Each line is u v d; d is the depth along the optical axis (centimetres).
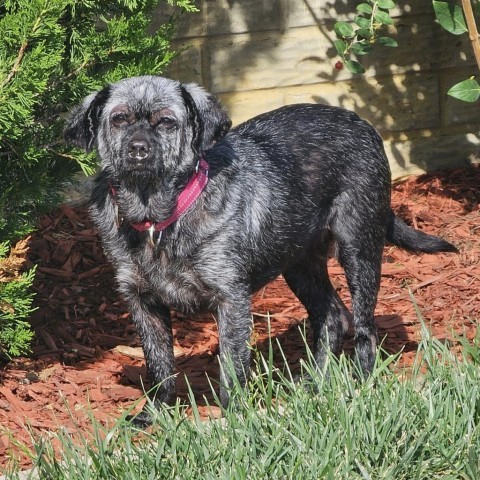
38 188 1045
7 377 1055
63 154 1043
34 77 944
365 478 761
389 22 1389
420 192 1559
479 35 1312
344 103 1554
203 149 930
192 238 943
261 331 1210
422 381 955
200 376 1098
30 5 950
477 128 1619
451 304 1243
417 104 1584
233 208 958
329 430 808
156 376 1009
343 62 1523
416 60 1569
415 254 1329
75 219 1425
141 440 845
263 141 1028
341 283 1319
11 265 997
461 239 1416
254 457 786
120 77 1070
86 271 1314
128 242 958
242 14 1479
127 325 1205
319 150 1048
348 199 1066
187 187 935
